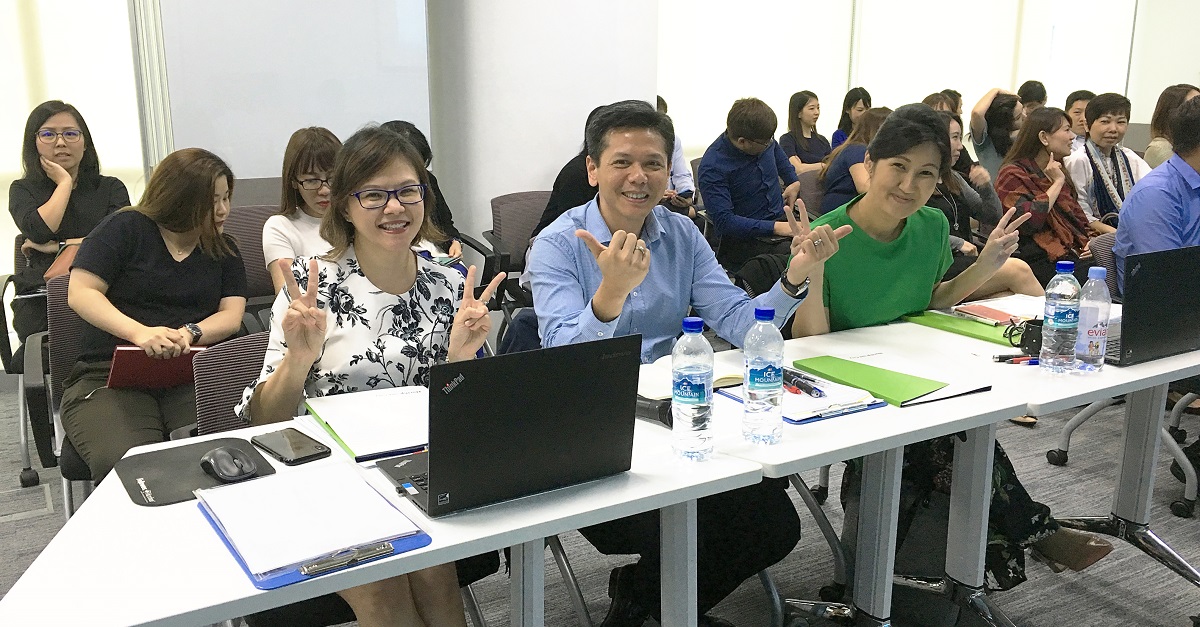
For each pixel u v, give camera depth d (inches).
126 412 86.8
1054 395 69.3
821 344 84.5
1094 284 80.0
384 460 54.6
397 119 146.5
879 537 70.7
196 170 94.9
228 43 132.9
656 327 81.2
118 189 135.2
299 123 139.9
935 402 67.8
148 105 131.7
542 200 154.0
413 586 58.9
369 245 69.6
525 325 78.1
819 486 114.3
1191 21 268.4
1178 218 106.8
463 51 153.5
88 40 151.3
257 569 40.5
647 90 165.2
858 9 235.5
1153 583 92.6
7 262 153.5
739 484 53.8
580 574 95.2
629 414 51.9
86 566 41.8
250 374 72.6
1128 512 91.7
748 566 72.6
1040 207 160.1
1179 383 111.7
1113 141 181.9
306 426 61.6
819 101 228.5
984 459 73.9
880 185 86.4
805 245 74.9
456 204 161.5
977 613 76.8
